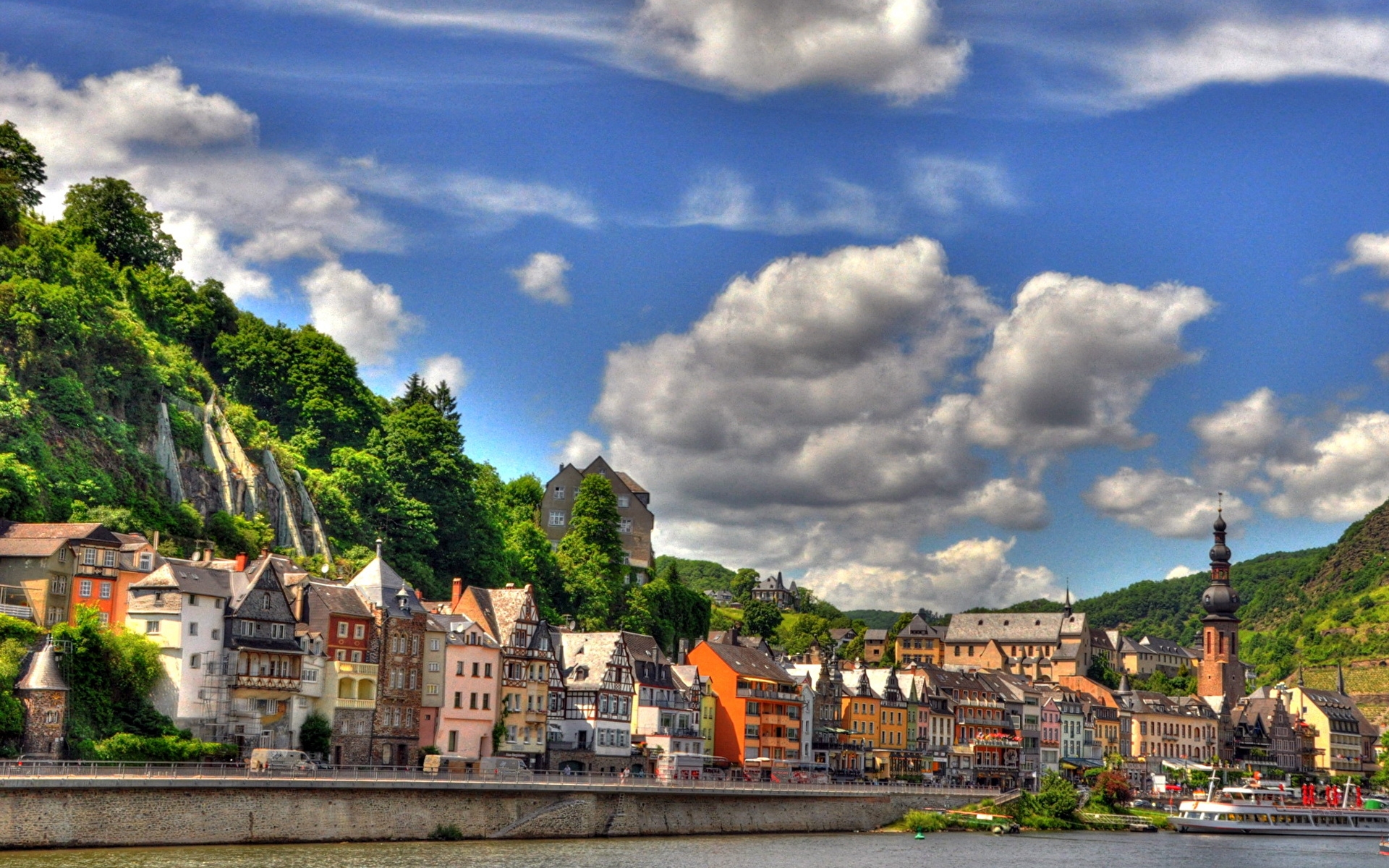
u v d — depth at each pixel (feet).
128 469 506.48
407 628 453.99
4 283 508.12
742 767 599.98
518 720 498.69
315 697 419.54
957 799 584.40
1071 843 523.29
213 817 327.67
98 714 360.69
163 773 325.42
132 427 526.16
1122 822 623.36
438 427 648.38
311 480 598.34
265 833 337.31
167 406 549.54
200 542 498.69
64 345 512.63
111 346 540.11
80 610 377.91
